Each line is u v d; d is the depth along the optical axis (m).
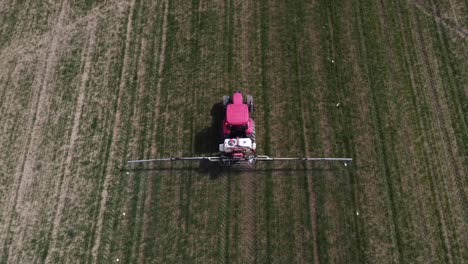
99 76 22.30
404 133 20.16
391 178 19.25
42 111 21.62
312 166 19.73
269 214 18.86
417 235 18.17
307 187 19.30
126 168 20.06
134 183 19.75
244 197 19.27
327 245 18.17
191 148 20.36
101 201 19.45
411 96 21.00
